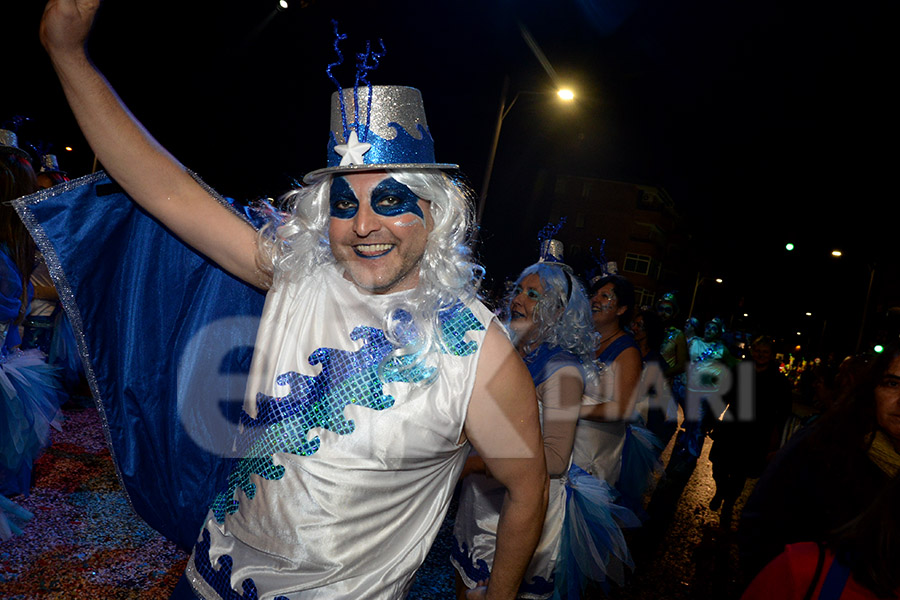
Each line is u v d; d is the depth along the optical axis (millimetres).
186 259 1935
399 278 1550
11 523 3438
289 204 1770
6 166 3287
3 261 3311
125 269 1909
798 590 1494
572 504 2875
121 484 1943
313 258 1667
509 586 1679
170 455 1925
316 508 1464
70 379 5520
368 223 1510
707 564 4992
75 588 3123
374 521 1497
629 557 3014
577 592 2877
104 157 1623
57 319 5328
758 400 5852
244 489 1572
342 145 1571
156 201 1672
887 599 1404
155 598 3168
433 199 1569
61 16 1442
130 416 1932
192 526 1930
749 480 8383
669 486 6527
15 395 3434
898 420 1601
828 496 1729
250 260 1719
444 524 4812
